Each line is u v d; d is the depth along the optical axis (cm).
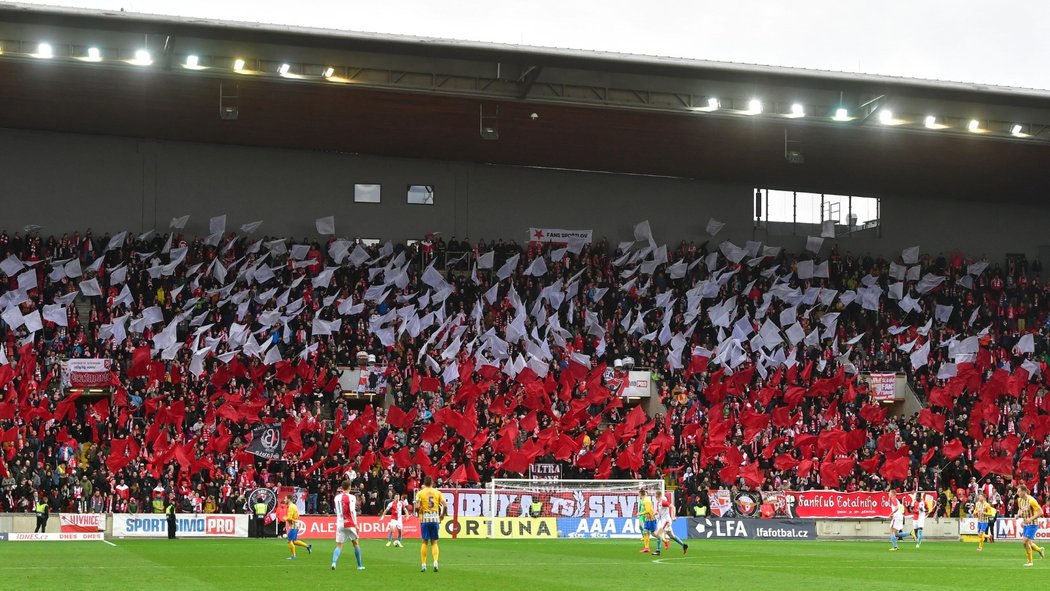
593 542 4644
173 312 6066
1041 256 7838
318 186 6906
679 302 6844
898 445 5791
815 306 7056
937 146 6438
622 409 6319
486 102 5647
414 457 5131
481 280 6781
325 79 5169
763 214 7512
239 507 4869
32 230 6419
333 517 4922
